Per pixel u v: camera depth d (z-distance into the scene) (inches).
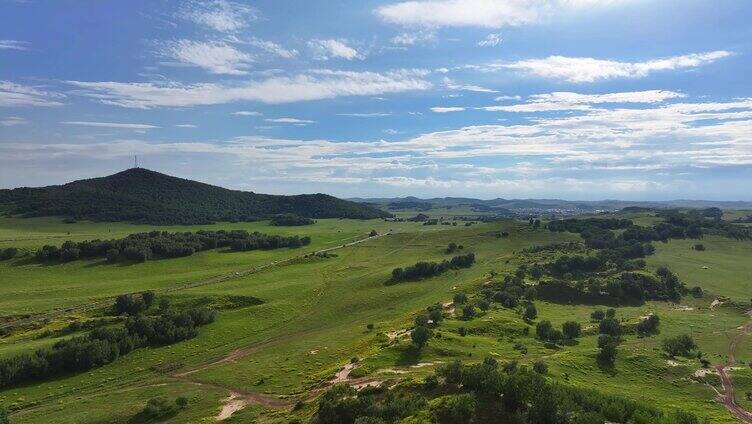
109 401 3855.8
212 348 5364.2
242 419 3307.1
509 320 5423.2
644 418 2529.5
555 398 2351.1
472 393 2508.6
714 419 3184.1
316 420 2706.7
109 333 5201.8
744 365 4367.6
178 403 3651.6
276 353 4945.9
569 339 5088.6
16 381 4362.7
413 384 2844.5
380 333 5044.3
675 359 4409.5
